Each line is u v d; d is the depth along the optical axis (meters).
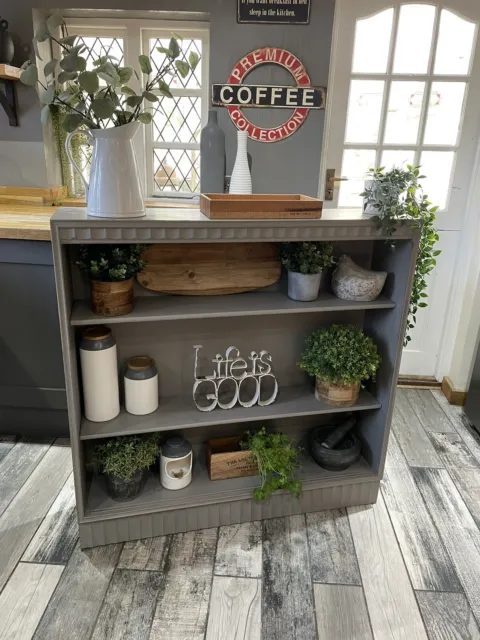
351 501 1.92
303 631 1.40
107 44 2.48
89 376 1.61
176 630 1.39
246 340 1.88
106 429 1.62
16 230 1.93
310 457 1.99
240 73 2.34
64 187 2.63
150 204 2.66
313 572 1.60
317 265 1.64
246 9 2.25
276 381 1.81
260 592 1.52
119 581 1.55
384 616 1.46
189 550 1.68
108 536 1.68
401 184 1.57
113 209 1.35
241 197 1.61
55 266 1.36
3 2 2.22
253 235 1.46
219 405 1.78
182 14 2.30
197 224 1.40
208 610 1.46
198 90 2.54
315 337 1.81
